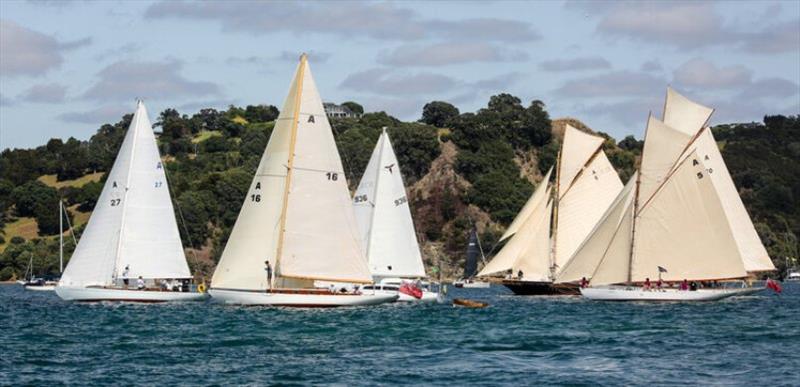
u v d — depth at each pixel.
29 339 106.00
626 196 177.62
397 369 84.88
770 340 106.19
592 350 97.50
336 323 122.19
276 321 123.88
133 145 156.50
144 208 156.88
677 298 169.50
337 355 93.25
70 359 90.12
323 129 139.00
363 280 141.38
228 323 121.75
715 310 151.38
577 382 79.00
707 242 167.38
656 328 119.81
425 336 108.75
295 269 139.00
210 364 87.44
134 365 86.69
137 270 156.38
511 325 123.06
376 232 170.50
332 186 139.38
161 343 101.75
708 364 88.19
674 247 168.75
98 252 156.25
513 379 80.25
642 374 82.75
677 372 83.88
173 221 158.75
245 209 141.12
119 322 124.75
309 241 139.00
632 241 171.12
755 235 189.00
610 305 164.00
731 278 167.38
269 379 79.94
